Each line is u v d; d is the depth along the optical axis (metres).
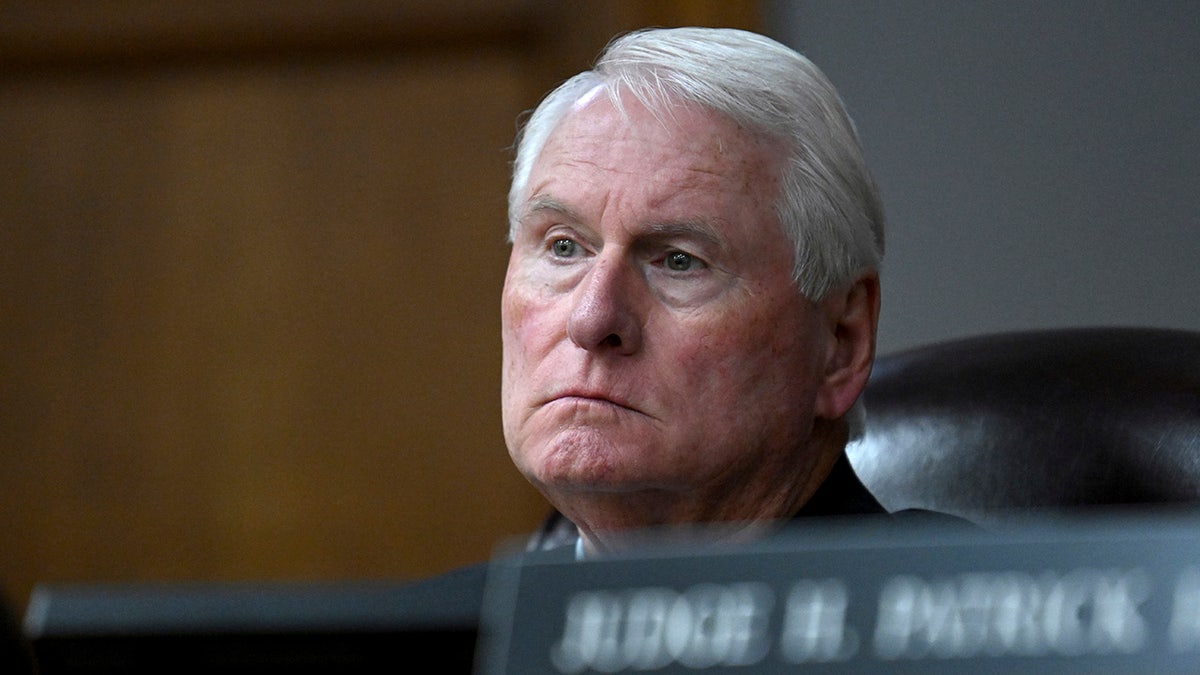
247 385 13.12
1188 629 1.92
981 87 11.58
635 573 2.11
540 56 12.91
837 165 5.29
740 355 5.06
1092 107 11.44
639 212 5.01
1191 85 11.30
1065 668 1.95
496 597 2.17
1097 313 11.40
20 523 13.27
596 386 4.98
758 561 2.08
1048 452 6.00
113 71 13.27
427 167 13.05
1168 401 5.87
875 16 11.73
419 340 13.02
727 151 5.09
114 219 13.25
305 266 13.10
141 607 2.72
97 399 13.24
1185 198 11.29
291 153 13.13
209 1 13.01
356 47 13.08
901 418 6.32
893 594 2.02
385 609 2.70
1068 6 11.45
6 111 13.28
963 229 11.55
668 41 5.29
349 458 13.03
